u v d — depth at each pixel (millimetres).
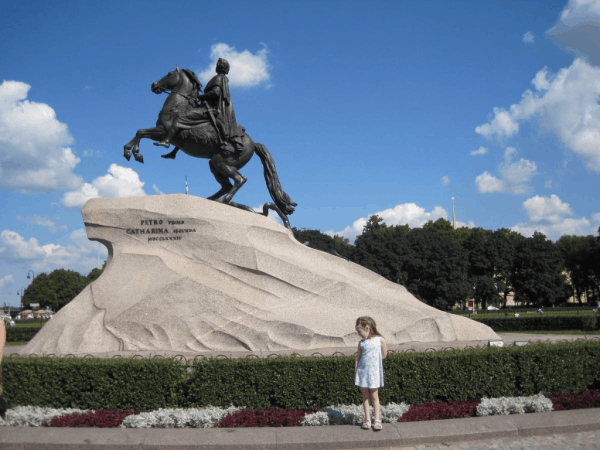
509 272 55344
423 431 6094
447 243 48281
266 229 12531
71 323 11281
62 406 7250
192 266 11938
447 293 46969
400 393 7289
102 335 11164
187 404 7176
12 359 7539
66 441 5887
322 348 11391
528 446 5816
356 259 49031
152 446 5766
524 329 22938
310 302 12125
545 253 53156
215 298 11461
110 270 11914
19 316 69562
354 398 7152
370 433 6035
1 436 6086
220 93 13578
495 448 5770
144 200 12383
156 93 13570
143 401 7180
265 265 12055
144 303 11281
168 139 12977
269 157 14352
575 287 69812
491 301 52719
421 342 12281
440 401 7410
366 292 12414
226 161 13555
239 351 11203
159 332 11188
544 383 7770
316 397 7137
